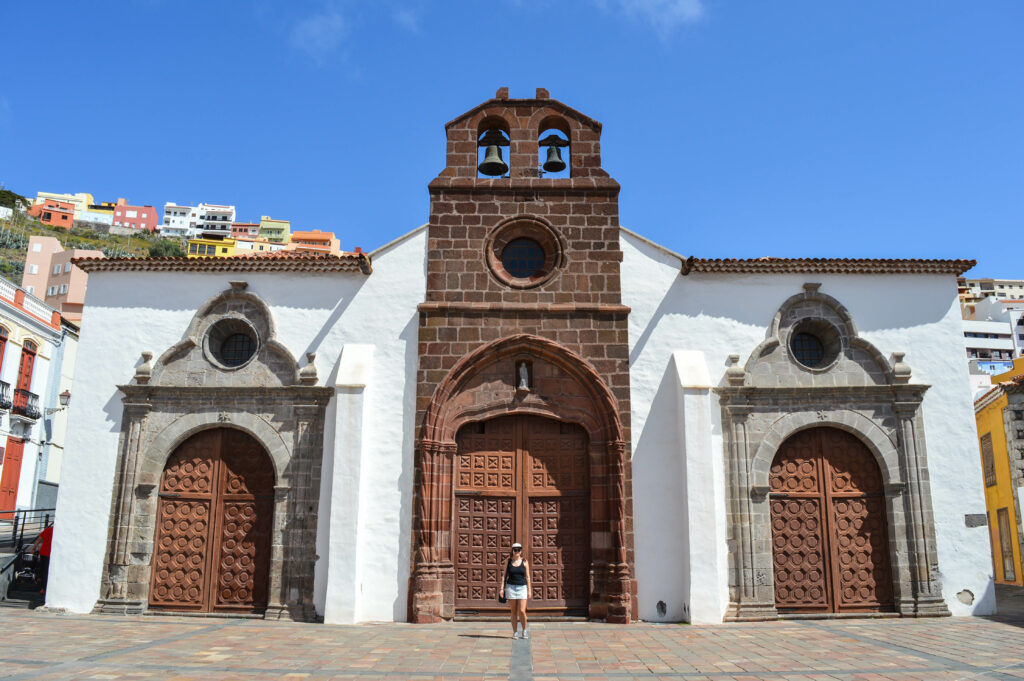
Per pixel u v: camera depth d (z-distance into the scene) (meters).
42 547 18.27
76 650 11.91
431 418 16.88
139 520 16.80
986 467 25.75
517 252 18.52
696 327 17.55
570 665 11.18
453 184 18.38
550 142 19.16
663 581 16.19
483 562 16.58
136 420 17.23
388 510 16.56
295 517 16.52
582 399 17.27
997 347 81.38
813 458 17.08
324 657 11.70
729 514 16.47
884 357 17.33
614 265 17.95
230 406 17.27
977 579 16.38
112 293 18.05
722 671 10.71
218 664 10.98
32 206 122.75
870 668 10.83
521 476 17.03
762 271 17.70
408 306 17.70
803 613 16.28
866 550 16.69
